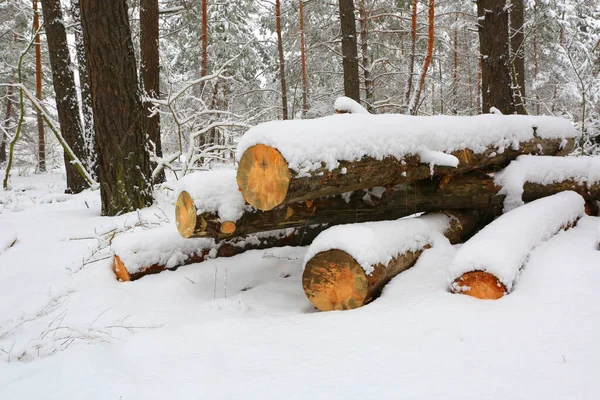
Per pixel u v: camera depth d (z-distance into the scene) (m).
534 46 17.75
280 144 2.55
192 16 13.98
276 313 3.16
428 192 4.00
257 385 2.00
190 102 15.88
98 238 4.43
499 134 4.26
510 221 3.49
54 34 9.25
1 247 4.82
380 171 3.13
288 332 2.59
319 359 2.21
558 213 4.03
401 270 3.35
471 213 4.43
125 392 2.01
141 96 6.21
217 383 2.04
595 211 5.31
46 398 1.98
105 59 5.73
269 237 4.24
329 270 3.02
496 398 1.76
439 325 2.46
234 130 8.75
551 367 1.95
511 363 2.02
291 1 16.48
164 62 7.10
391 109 16.38
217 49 19.09
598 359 1.97
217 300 3.35
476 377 1.92
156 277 3.71
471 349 2.17
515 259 2.92
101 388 2.05
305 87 15.80
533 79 17.64
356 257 2.89
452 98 19.48
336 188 2.94
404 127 3.31
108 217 5.74
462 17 17.34
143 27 8.72
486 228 3.44
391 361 2.12
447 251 3.63
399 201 3.83
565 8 16.05
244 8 22.22
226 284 3.78
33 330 2.81
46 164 16.56
